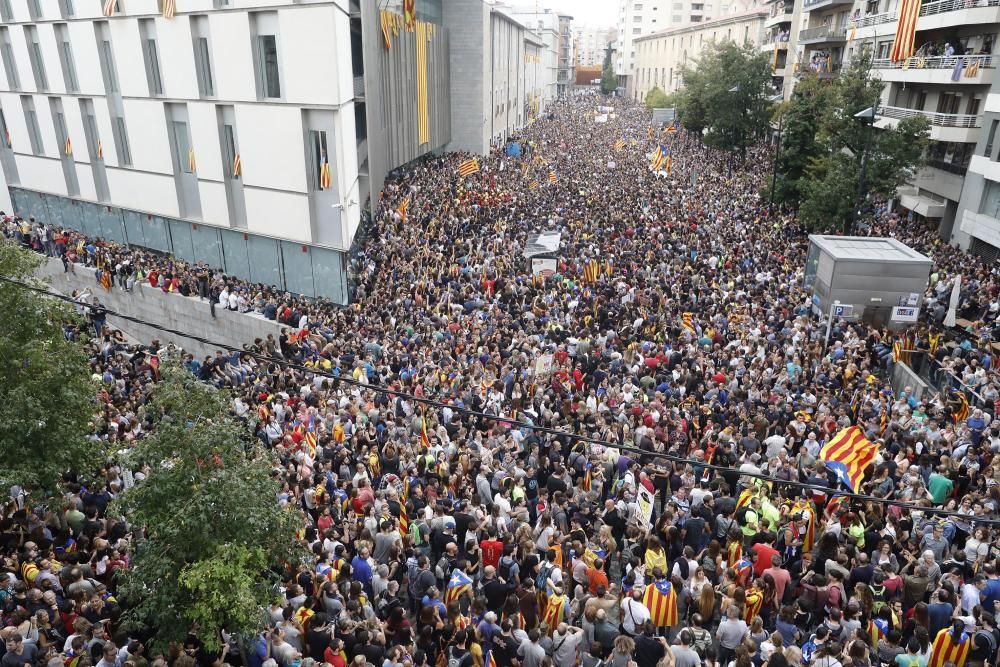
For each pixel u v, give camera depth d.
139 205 35.09
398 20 41.25
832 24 61.00
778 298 26.56
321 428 15.50
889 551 11.29
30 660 8.77
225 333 27.27
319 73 26.53
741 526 12.52
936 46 41.28
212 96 29.92
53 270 34.78
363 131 36.28
